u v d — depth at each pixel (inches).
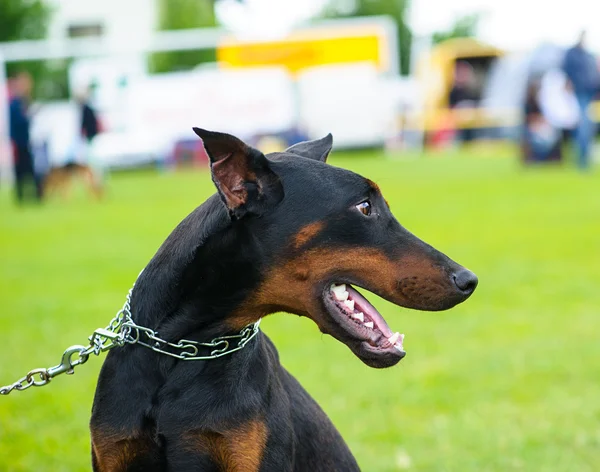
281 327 364.8
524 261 474.3
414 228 589.3
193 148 1138.0
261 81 1095.0
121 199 870.4
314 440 169.3
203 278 157.2
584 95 925.2
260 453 155.4
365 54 1160.8
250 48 1141.1
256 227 155.9
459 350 320.8
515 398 272.1
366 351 156.4
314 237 156.0
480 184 844.6
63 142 1050.1
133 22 1567.4
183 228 162.7
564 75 935.0
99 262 519.5
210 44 1141.1
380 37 1158.3
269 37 1141.7
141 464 159.5
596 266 458.6
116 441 157.2
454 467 225.1
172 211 743.7
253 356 159.2
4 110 1113.4
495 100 1275.8
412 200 741.3
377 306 394.0
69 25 1581.0
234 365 156.9
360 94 1173.1
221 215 156.2
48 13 1616.6
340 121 1178.0
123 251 554.9
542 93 977.5
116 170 1181.7
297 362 311.9
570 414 256.7
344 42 1154.7
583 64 917.2
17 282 468.8
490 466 225.8
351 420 258.2
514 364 301.6
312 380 292.0
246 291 157.8
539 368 297.4
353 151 1240.2
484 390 278.8
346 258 157.2
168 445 156.0
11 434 248.7
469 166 1045.8
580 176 883.4
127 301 167.2
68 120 1055.6
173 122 1121.4
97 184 888.9
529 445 236.4
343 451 176.4
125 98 1109.7
